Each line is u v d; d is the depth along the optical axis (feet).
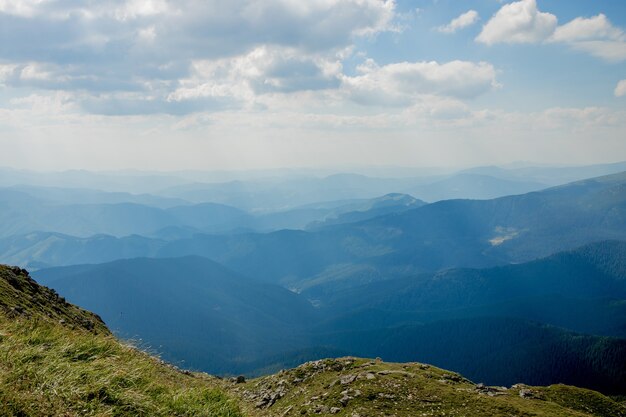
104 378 42.57
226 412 48.57
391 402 113.19
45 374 40.11
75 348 48.03
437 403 114.01
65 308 113.50
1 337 45.32
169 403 45.24
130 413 40.86
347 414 105.91
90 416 37.19
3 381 36.88
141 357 56.34
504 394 132.46
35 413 34.91
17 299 88.43
